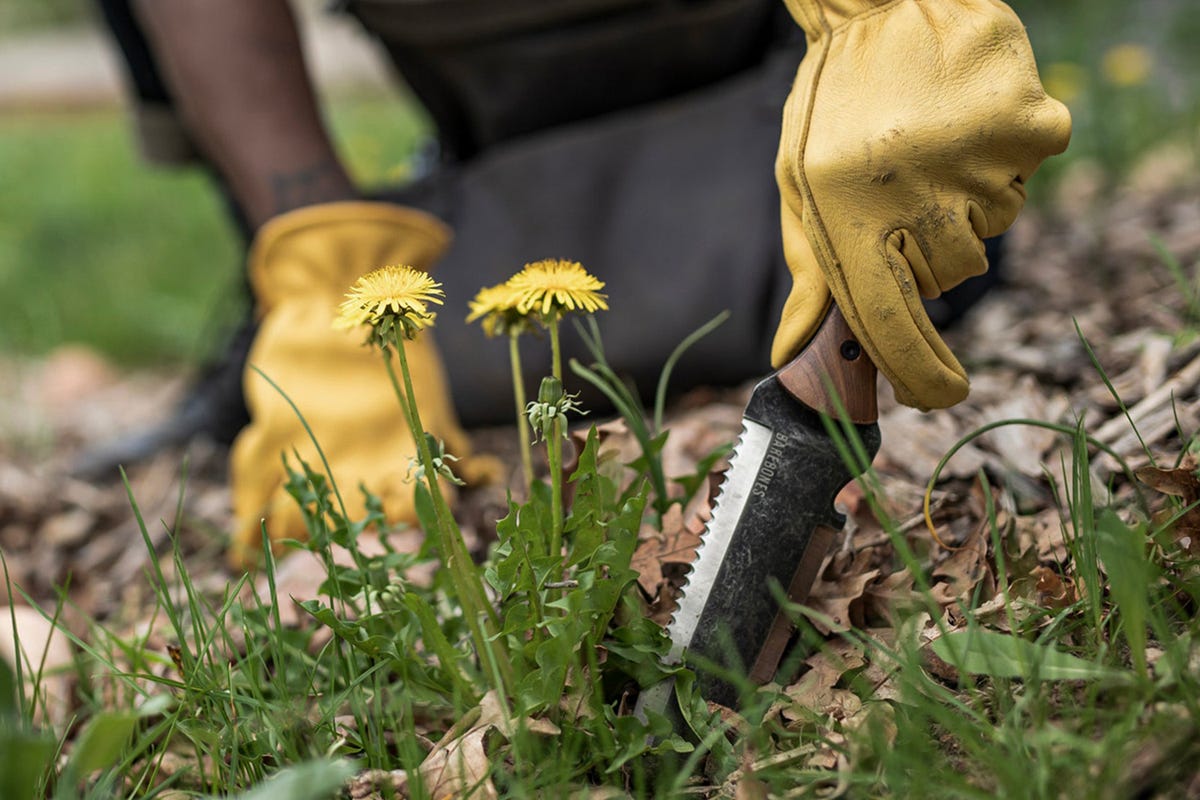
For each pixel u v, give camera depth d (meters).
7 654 0.92
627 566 0.76
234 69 1.11
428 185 1.35
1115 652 0.77
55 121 5.48
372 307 0.73
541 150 1.29
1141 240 1.54
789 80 1.24
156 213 3.11
